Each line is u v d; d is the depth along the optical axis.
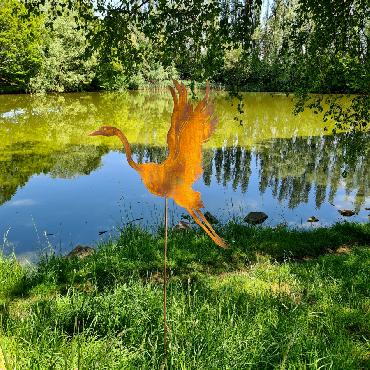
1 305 5.47
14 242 8.74
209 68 7.97
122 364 3.47
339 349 3.95
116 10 8.12
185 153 2.67
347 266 6.50
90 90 48.78
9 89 41.94
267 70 44.53
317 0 8.38
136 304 4.51
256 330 4.09
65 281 6.39
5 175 14.26
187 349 3.57
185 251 7.39
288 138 22.22
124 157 17.16
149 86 52.56
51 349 3.57
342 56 8.36
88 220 10.05
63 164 15.88
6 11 33.31
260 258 7.38
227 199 12.22
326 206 11.66
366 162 17.03
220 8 7.60
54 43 41.00
